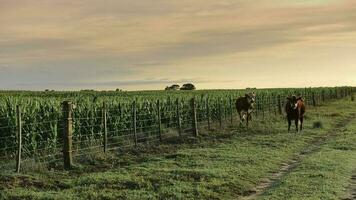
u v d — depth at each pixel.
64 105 18.59
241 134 31.69
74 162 19.48
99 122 25.45
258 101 48.84
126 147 24.14
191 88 113.62
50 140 21.92
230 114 43.09
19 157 17.06
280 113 50.69
